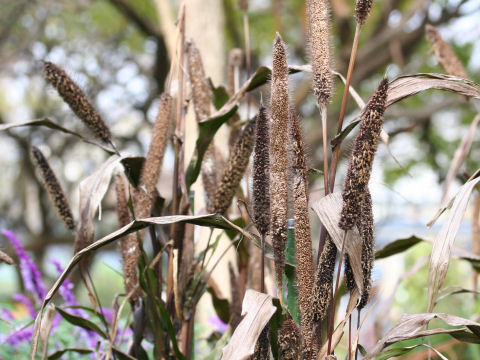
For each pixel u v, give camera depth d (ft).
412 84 4.05
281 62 3.54
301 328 3.65
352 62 3.85
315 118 22.93
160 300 4.32
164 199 4.51
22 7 28.17
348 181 3.39
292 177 3.67
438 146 25.22
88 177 4.38
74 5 28.07
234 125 5.08
